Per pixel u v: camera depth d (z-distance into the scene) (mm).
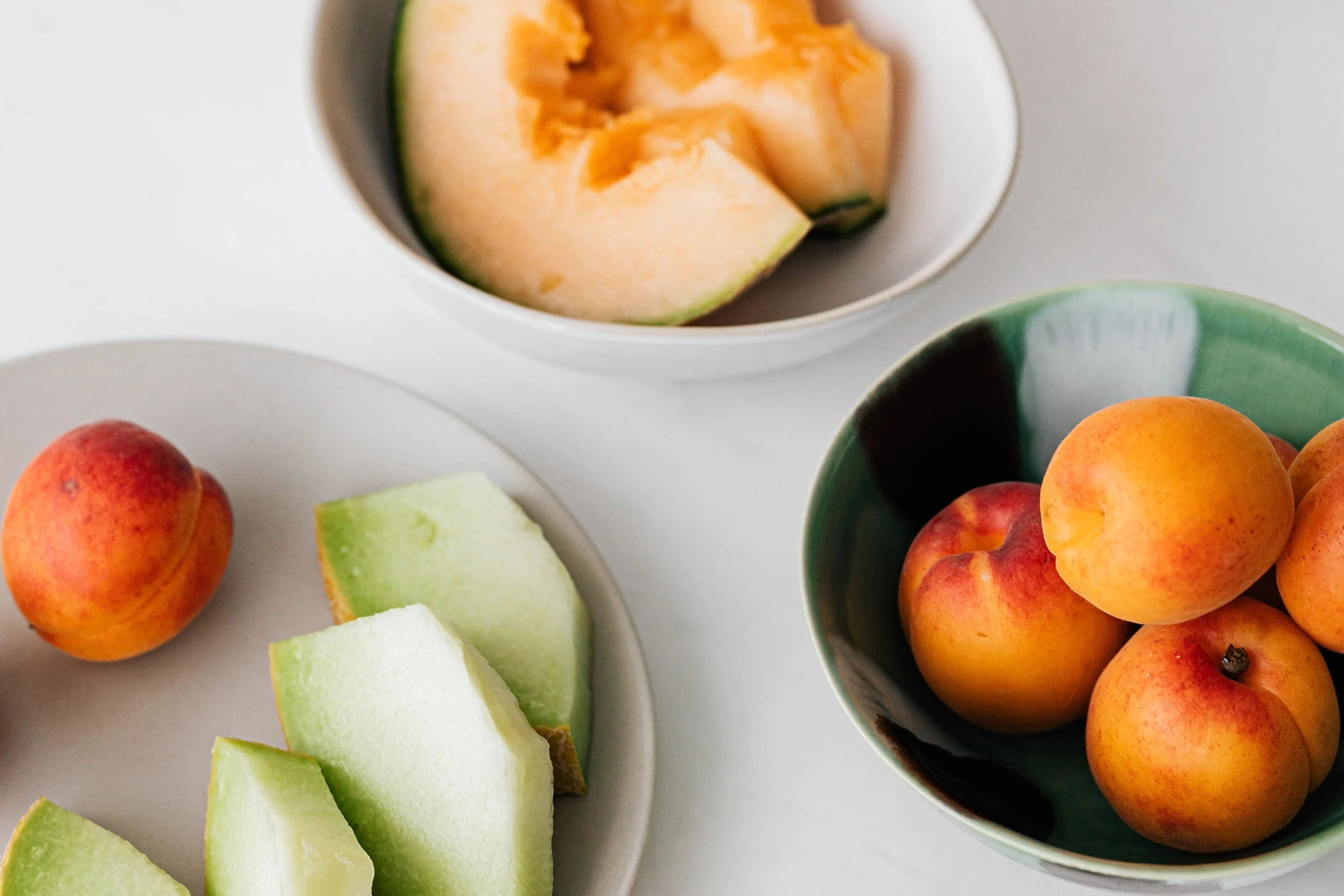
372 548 537
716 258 554
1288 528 458
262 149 635
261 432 567
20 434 561
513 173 571
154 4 662
